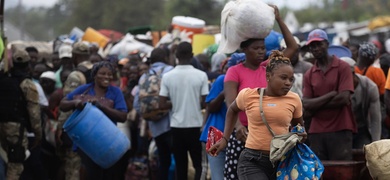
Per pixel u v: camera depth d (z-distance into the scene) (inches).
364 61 420.5
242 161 259.6
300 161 247.6
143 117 416.5
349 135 346.3
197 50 557.9
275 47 360.5
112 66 376.5
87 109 355.3
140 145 472.4
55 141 448.1
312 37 345.1
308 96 349.7
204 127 339.6
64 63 496.7
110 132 358.6
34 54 542.9
